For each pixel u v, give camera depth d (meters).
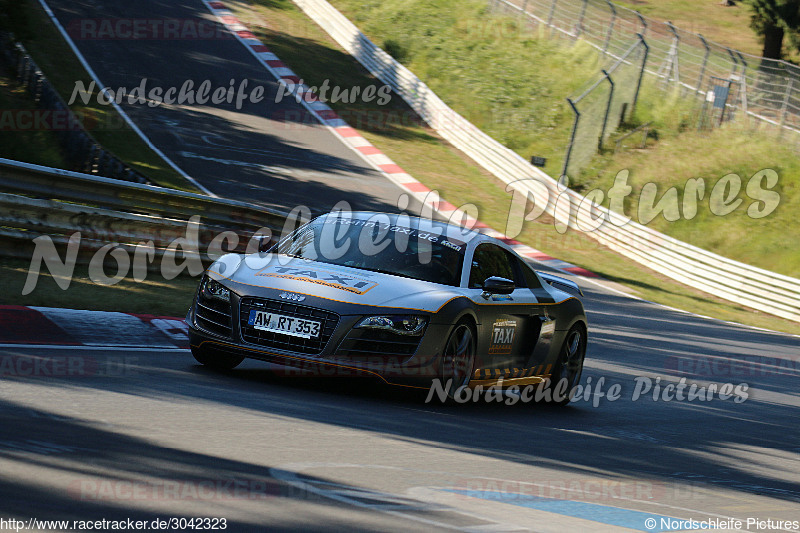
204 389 20.44
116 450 13.84
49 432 14.41
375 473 14.86
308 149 108.81
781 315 83.12
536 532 12.16
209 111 112.81
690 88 127.94
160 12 146.50
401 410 21.84
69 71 111.88
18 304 28.17
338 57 148.75
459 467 16.42
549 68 142.88
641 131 122.50
